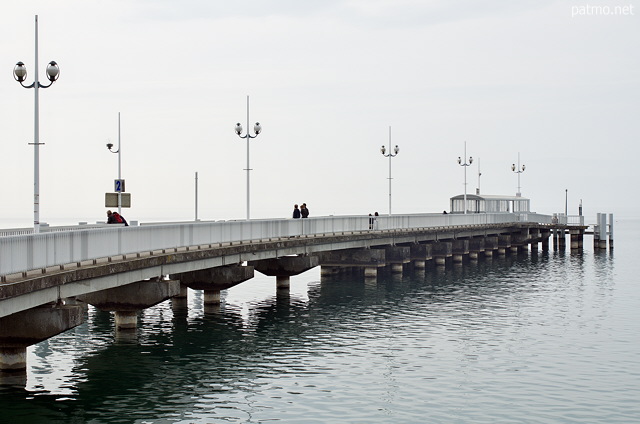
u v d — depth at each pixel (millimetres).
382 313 52094
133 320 43594
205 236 45781
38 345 40656
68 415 28750
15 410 29234
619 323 48188
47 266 30094
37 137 34312
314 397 31328
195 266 43812
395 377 34438
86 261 33781
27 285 27516
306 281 74875
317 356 38469
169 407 29859
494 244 102562
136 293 39906
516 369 35969
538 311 53062
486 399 31125
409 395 31672
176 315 50938
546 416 29000
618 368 36250
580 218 118500
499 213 106000
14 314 30844
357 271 80562
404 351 39656
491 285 68812
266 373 35031
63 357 37844
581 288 66688
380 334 44219
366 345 41125
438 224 85875
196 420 28391
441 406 30203
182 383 33281
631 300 58750
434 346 40906
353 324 47656
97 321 48219
